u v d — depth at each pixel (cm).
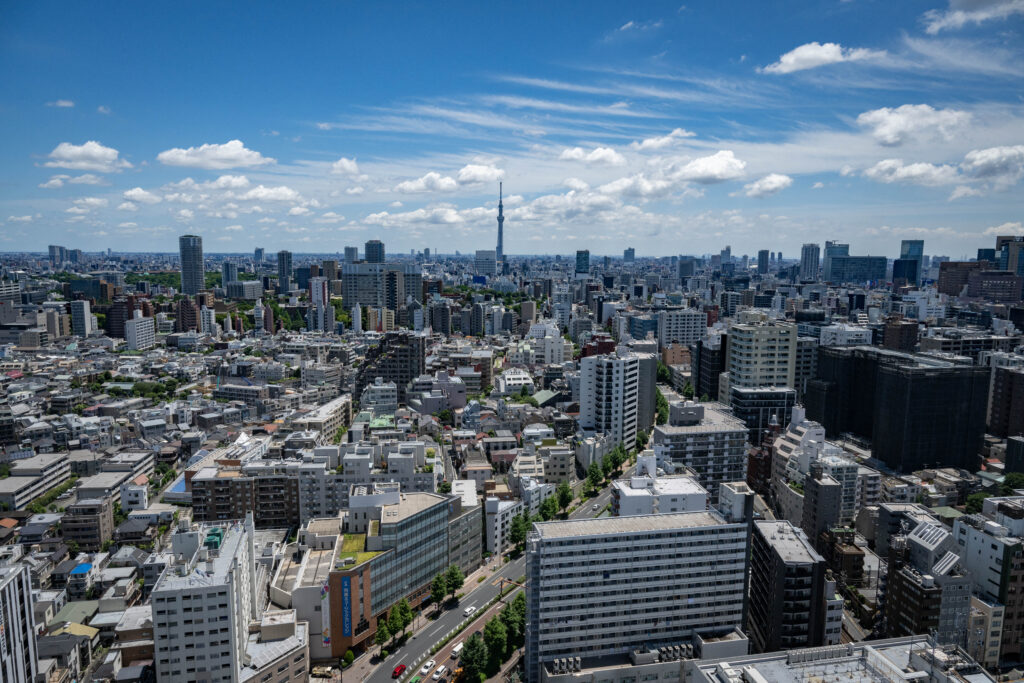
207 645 19012
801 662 15512
